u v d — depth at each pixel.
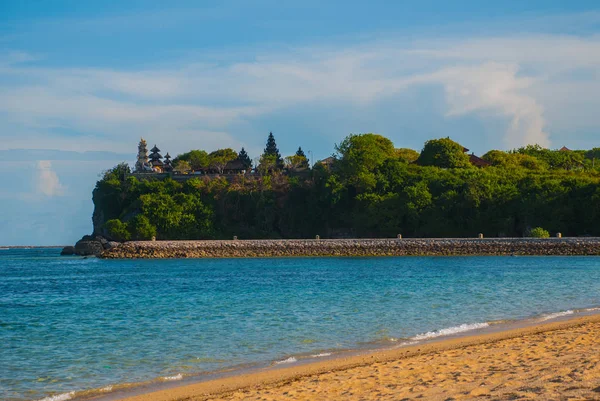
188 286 67.12
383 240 121.81
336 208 163.25
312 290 58.75
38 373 26.88
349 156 161.25
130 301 53.84
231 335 34.53
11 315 46.16
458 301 47.25
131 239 156.25
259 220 166.38
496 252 115.06
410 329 35.06
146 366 27.70
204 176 180.75
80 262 129.38
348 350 29.66
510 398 16.67
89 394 23.28
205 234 160.75
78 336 35.91
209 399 21.28
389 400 18.38
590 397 15.81
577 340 28.06
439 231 140.75
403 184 153.38
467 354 26.19
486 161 186.38
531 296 49.84
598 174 155.50
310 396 20.14
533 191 138.12
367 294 53.62
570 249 111.31
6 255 194.75
